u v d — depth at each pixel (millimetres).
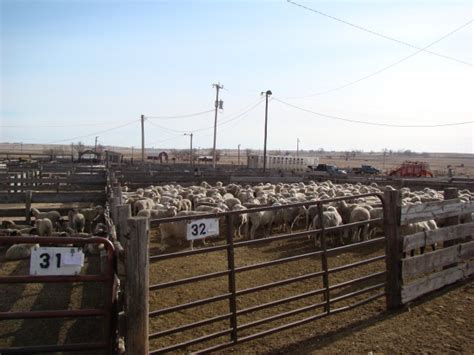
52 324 7086
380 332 6539
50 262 4527
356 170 55812
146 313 4871
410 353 5859
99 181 21859
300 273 9773
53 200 15922
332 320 7027
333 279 9273
